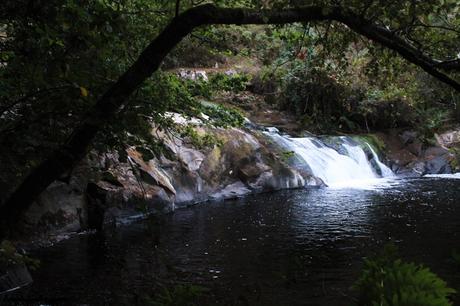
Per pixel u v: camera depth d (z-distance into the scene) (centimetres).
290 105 1816
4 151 414
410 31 400
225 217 1040
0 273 600
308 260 708
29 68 353
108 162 877
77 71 370
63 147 288
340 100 1641
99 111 292
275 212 1081
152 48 300
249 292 579
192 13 306
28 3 329
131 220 1012
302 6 368
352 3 366
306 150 1620
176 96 662
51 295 583
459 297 346
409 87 845
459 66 374
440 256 702
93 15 328
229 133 1435
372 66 554
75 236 896
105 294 586
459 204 1112
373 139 1859
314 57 556
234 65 1967
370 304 201
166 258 735
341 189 1417
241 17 327
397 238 818
